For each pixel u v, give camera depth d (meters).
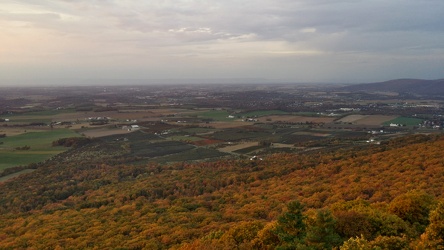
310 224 30.67
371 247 25.09
